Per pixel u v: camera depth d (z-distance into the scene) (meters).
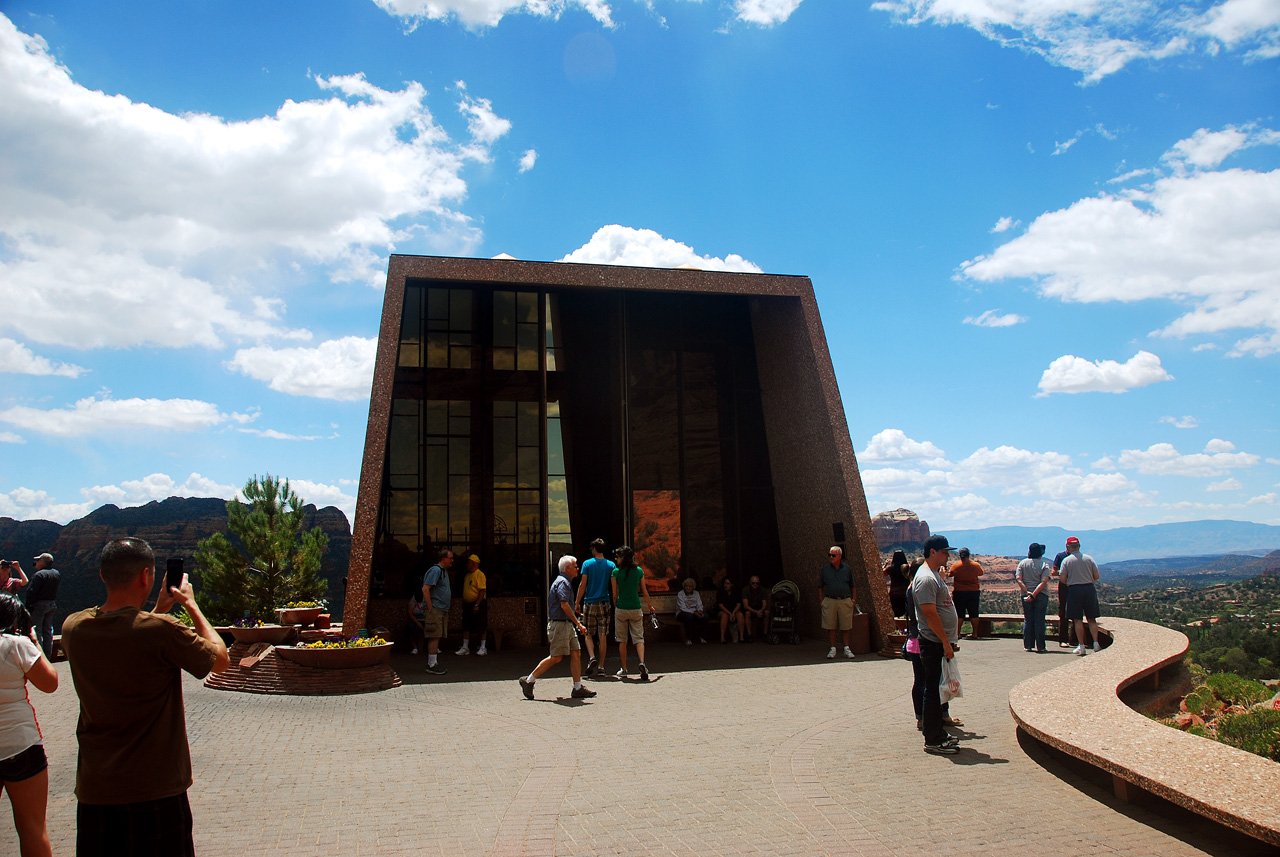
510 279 14.87
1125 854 4.84
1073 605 13.65
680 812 5.58
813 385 16.02
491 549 16.38
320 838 5.11
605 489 17.25
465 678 11.88
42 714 9.27
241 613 22.97
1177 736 6.26
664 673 12.18
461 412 16.75
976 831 5.21
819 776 6.45
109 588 3.69
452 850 4.90
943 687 7.15
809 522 16.50
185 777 3.67
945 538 7.34
